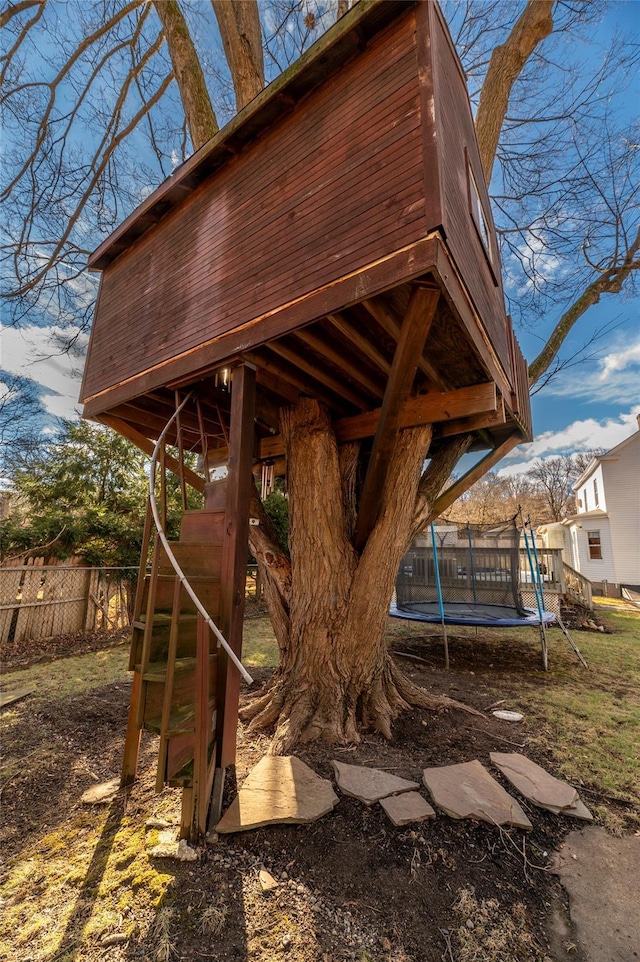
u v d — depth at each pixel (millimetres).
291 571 3691
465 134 3281
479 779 2449
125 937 1482
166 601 2383
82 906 1613
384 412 2645
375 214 2189
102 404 4008
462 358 3021
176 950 1434
